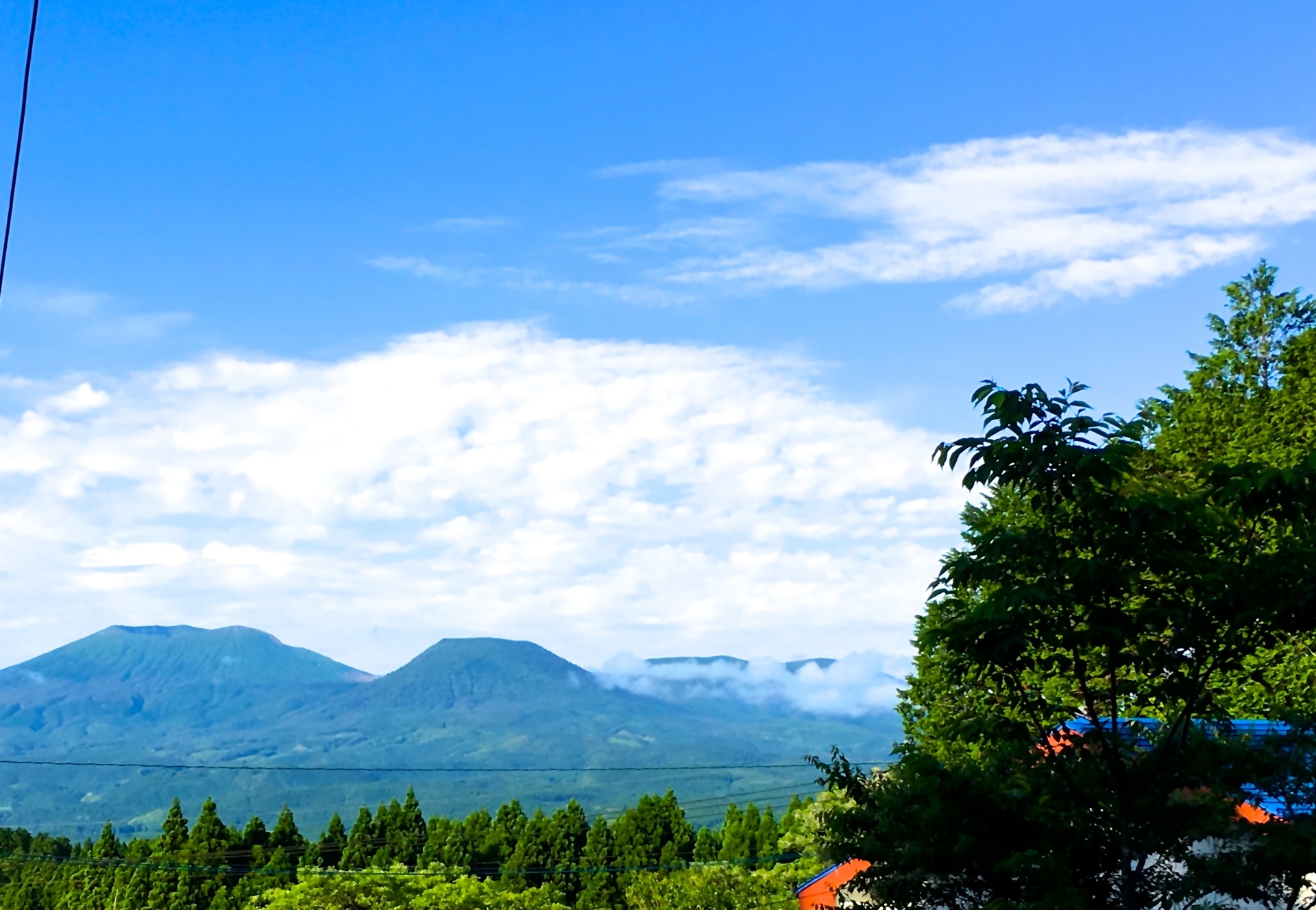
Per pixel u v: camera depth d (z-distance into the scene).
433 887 52.50
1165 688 11.17
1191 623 10.77
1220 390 44.50
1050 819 11.30
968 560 11.59
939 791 11.55
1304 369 39.91
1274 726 12.06
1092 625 11.11
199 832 82.12
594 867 81.19
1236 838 10.91
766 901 58.56
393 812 89.94
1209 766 11.10
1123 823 10.98
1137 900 11.15
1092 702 11.24
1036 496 11.32
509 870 84.69
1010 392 11.07
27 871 86.12
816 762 13.15
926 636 12.05
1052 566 11.10
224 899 76.50
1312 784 11.23
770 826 83.12
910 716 33.62
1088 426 10.94
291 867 82.31
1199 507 10.75
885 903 11.93
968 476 11.40
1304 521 10.91
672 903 64.25
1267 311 45.78
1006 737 11.58
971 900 12.00
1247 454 37.03
